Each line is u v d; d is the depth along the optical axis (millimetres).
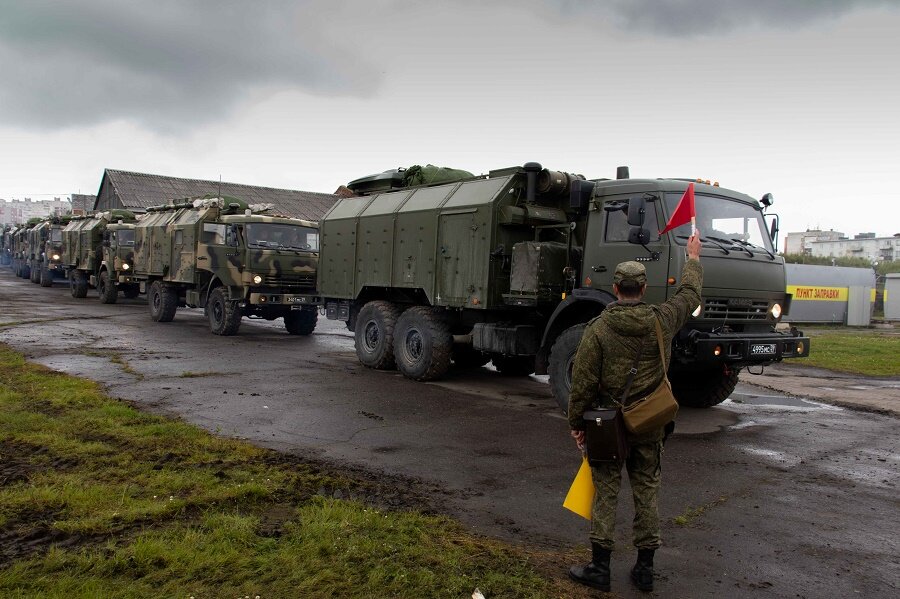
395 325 11039
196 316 20250
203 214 16266
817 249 109500
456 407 8523
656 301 7664
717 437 7422
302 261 15578
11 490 4578
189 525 4133
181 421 6922
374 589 3463
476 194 9836
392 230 11195
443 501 5020
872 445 7180
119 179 42375
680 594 3676
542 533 4480
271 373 10469
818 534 4609
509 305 9375
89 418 6668
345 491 5059
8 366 9422
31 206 160625
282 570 3607
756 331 8148
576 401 3709
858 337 20641
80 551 3701
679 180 8164
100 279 23203
